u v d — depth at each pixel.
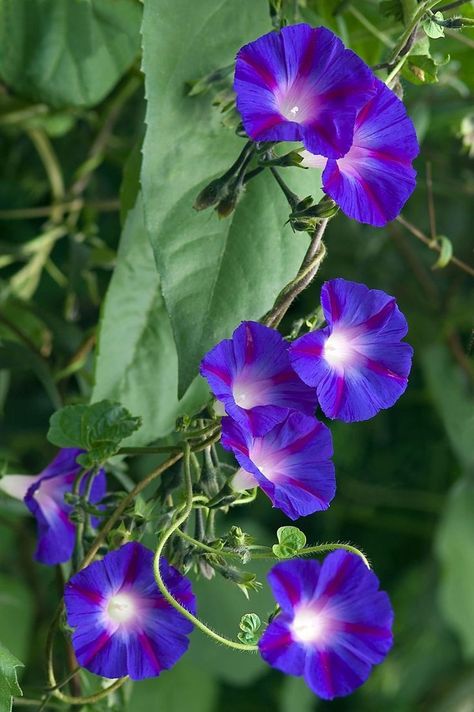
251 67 1.15
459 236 1.76
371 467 1.90
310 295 1.70
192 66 1.23
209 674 1.75
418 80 1.27
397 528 1.93
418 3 1.29
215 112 1.24
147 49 1.22
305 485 1.19
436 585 1.90
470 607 1.80
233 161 1.24
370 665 1.18
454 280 1.73
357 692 1.92
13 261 1.64
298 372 1.17
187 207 1.23
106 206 1.58
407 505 1.89
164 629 1.19
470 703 1.92
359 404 1.19
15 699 1.31
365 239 1.71
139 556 1.19
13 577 1.63
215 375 1.16
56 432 1.24
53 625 1.26
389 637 1.19
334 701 1.92
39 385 1.63
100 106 1.55
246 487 1.20
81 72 1.38
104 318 1.32
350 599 1.19
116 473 1.33
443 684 1.94
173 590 1.19
